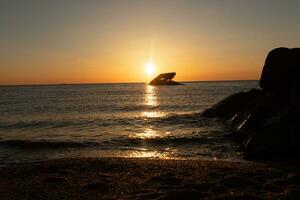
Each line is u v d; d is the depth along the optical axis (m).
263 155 15.26
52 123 31.08
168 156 16.78
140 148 18.89
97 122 31.27
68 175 12.59
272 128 15.97
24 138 22.78
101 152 18.09
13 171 13.39
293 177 11.27
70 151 18.47
